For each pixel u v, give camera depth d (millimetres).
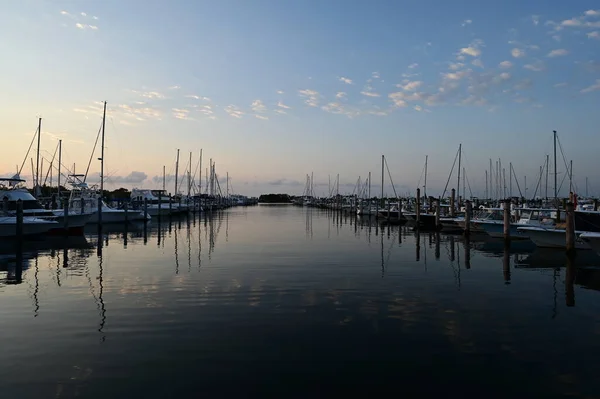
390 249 28250
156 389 7766
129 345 9898
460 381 8133
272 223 58844
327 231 44344
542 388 7891
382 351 9570
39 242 32781
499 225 35906
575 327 11359
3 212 35500
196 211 100312
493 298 14484
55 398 7453
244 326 11281
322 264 21438
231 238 36031
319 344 9977
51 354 9383
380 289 15734
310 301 13922
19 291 15383
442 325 11461
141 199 77125
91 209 48438
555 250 27938
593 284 16859
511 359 9172
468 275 18688
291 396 7539
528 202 68312
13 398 7461
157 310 12812
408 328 11180
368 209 83625
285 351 9547
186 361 8977
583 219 27219
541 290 15789
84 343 10031
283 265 21094
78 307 13172
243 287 15969
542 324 11625
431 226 51000
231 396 7531
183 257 24062
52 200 47281
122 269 20000
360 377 8273
